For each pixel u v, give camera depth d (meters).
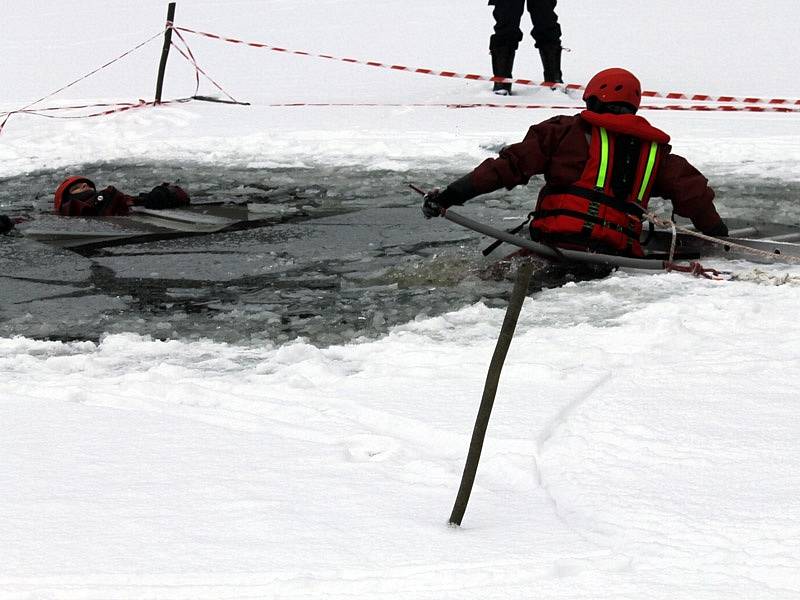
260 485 3.43
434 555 2.87
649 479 3.42
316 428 4.12
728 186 9.76
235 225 8.75
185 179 10.89
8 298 6.77
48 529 3.05
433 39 22.05
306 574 2.75
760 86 16.00
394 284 6.80
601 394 4.34
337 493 3.37
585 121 6.83
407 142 12.20
